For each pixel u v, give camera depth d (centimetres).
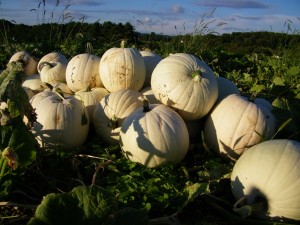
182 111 125
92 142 134
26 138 94
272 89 179
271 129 120
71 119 124
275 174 90
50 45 299
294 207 89
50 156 118
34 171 103
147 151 112
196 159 126
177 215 95
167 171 110
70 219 73
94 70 155
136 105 134
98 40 350
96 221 73
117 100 133
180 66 127
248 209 90
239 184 96
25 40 357
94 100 145
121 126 124
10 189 94
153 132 113
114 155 120
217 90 129
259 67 268
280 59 314
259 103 135
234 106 121
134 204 92
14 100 88
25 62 194
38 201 99
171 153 114
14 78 88
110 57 144
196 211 100
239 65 290
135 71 143
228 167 112
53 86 154
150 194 96
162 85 126
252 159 95
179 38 330
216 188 104
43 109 124
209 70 130
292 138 122
